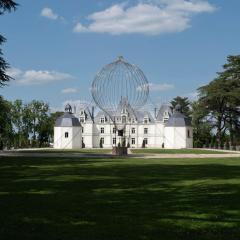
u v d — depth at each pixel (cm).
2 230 984
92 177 2217
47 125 11956
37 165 3084
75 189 1706
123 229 1000
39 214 1166
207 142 11200
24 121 11831
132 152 6112
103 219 1105
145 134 12300
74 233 963
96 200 1416
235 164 3331
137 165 3155
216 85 9462
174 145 10375
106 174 2395
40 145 12050
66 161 3616
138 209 1249
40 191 1638
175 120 10419
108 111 6944
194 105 10781
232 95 9206
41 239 917
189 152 6238
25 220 1088
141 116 12369
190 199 1446
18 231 978
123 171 2605
